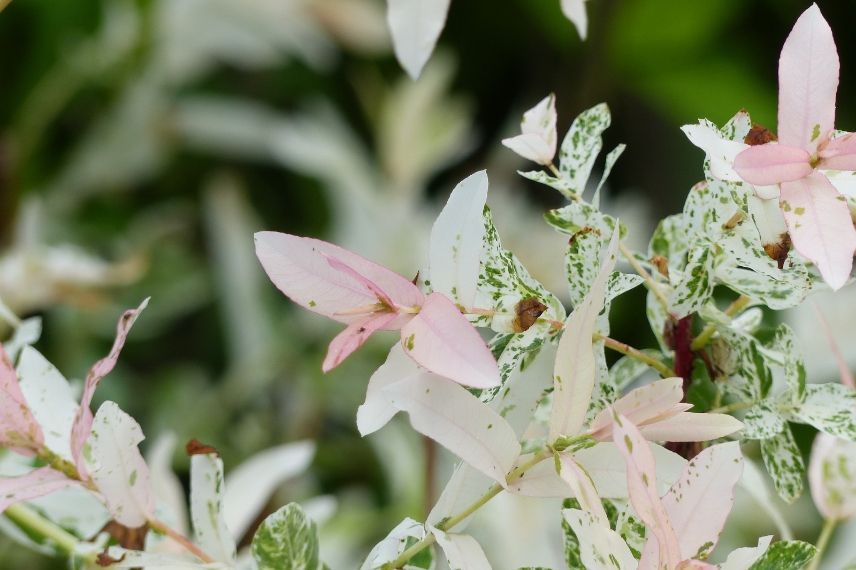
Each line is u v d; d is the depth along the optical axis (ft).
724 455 2.51
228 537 2.70
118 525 2.77
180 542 2.69
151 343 5.48
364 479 4.88
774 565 2.53
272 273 2.52
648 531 2.48
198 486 2.71
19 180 4.94
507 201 5.47
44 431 2.72
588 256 2.57
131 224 5.57
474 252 2.54
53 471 2.65
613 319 5.28
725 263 2.61
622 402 2.53
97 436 2.63
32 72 5.56
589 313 2.50
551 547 4.03
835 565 3.45
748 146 2.51
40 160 5.46
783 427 2.64
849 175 2.53
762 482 2.81
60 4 5.58
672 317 2.67
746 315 2.75
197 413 4.95
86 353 5.09
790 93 2.49
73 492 2.85
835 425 2.61
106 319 5.15
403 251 5.27
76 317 5.07
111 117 5.50
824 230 2.46
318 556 2.65
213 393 5.05
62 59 5.51
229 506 3.08
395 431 4.66
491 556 3.84
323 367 2.50
